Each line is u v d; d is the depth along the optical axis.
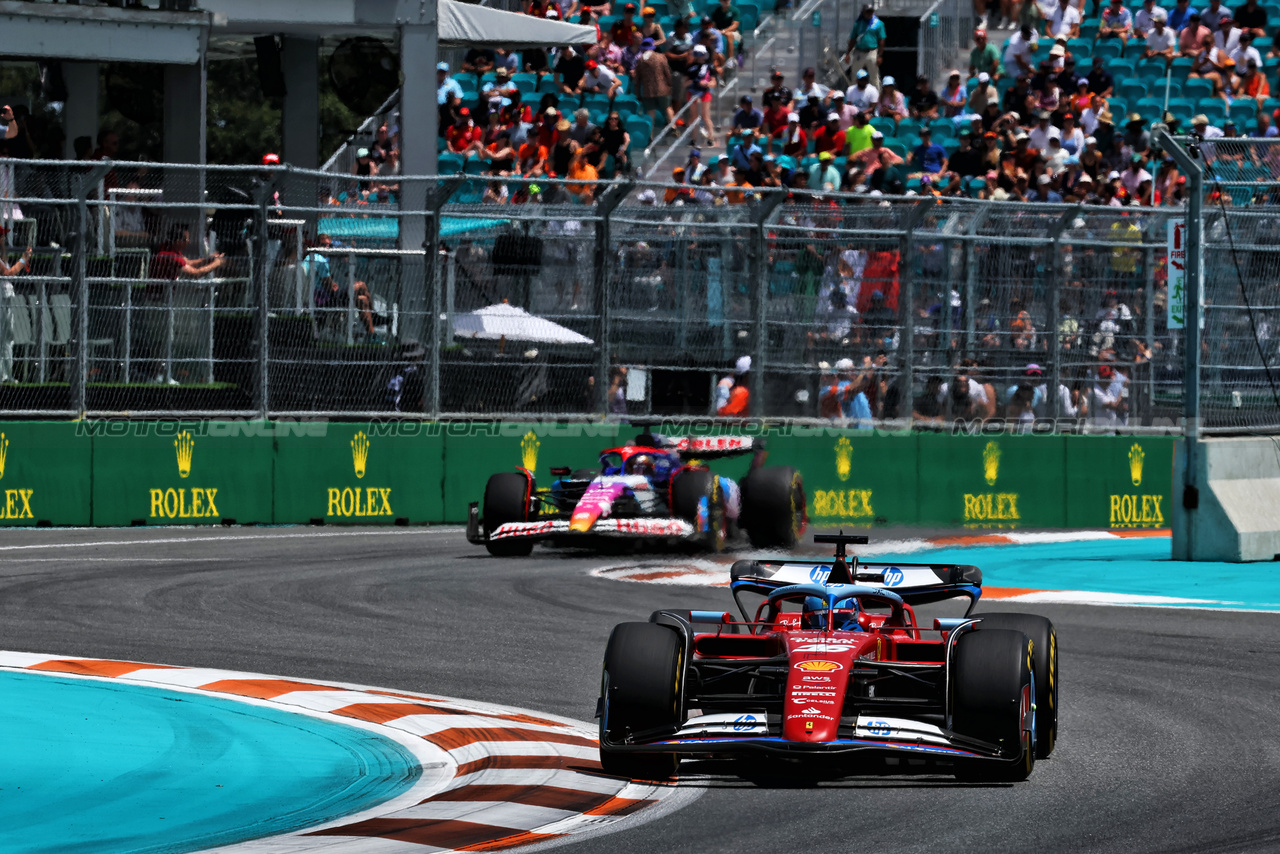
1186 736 31.83
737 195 95.06
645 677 27.86
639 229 74.06
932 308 77.44
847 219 76.06
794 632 29.89
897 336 76.88
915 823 24.61
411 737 31.77
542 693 36.81
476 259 72.81
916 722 27.73
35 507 70.12
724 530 63.94
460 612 48.19
